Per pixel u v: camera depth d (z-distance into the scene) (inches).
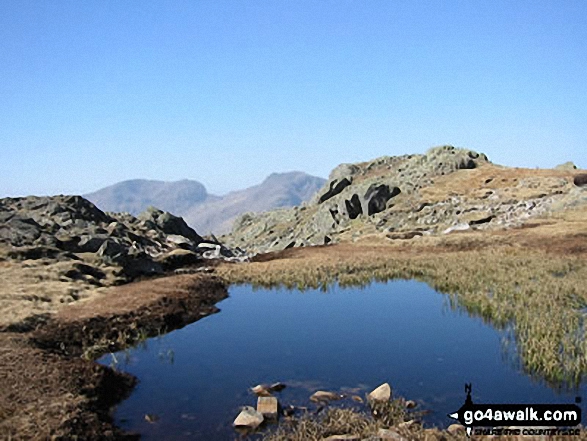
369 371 685.3
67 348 769.6
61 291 1087.6
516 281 1185.4
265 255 2208.4
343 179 4411.9
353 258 1813.5
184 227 2778.1
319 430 482.9
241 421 521.3
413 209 3016.7
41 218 1936.5
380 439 439.5
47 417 481.4
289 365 722.8
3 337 743.7
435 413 540.7
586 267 1317.7
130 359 764.0
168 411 566.9
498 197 2881.4
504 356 725.3
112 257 1480.1
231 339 876.0
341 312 1067.9
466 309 1028.5
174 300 1110.4
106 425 508.1
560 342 719.7
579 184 2898.6
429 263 1599.4
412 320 966.4
